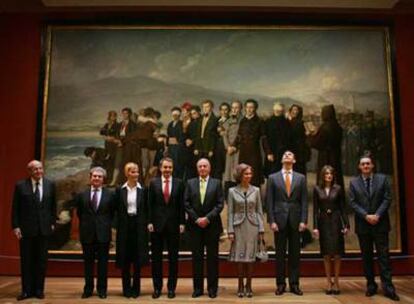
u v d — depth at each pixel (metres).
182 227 6.54
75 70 8.96
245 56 8.98
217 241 6.47
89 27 9.05
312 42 9.03
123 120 8.80
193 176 8.59
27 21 9.12
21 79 8.98
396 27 9.15
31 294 6.39
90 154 8.71
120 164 8.67
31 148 8.81
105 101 8.87
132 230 6.43
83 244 6.47
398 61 9.04
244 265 6.93
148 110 8.84
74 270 8.42
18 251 8.52
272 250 8.35
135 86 8.92
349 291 6.86
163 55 9.02
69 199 8.56
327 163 8.65
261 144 8.70
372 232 6.52
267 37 9.05
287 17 9.09
